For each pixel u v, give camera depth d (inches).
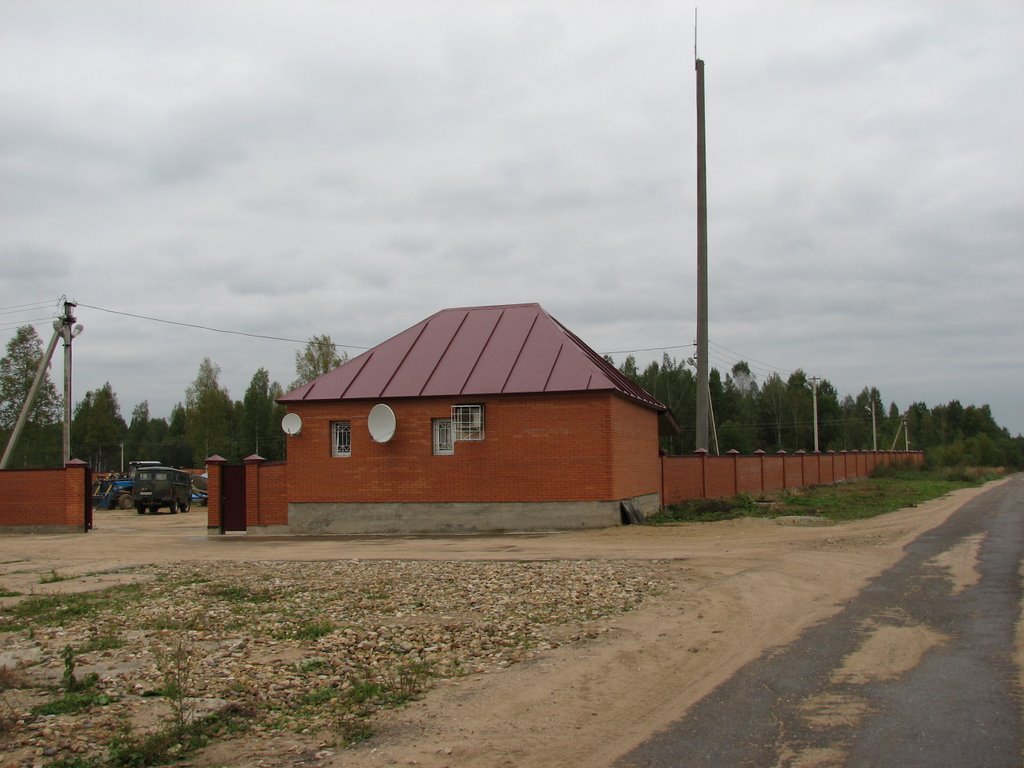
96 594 531.2
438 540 838.5
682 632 378.0
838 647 342.6
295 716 271.1
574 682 301.9
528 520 900.6
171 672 318.7
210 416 2999.5
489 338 1005.2
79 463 1095.0
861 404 4345.5
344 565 639.8
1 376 2198.6
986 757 216.8
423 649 355.6
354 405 960.3
